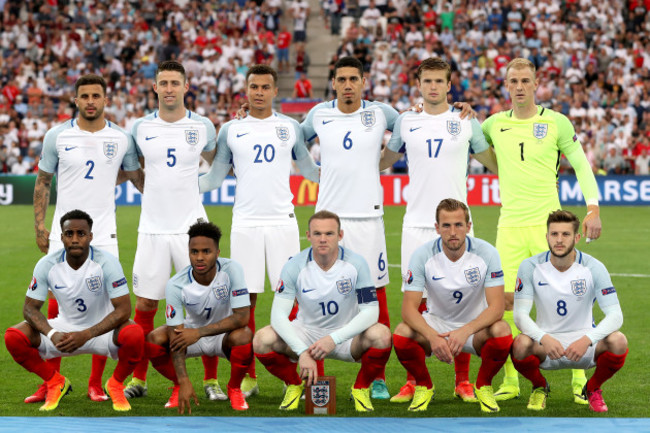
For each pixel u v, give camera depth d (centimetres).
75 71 2459
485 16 2600
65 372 703
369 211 665
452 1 2653
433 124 655
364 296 582
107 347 590
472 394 615
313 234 573
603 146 2158
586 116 2277
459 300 591
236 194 675
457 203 568
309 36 2712
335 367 730
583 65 2475
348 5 2722
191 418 534
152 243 657
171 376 598
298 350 564
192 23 2639
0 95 2338
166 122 661
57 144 642
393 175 2073
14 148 2162
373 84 2441
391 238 1526
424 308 657
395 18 2631
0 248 1426
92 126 647
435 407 588
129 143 659
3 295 1038
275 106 2514
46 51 2517
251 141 662
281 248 665
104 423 519
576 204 2042
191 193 663
